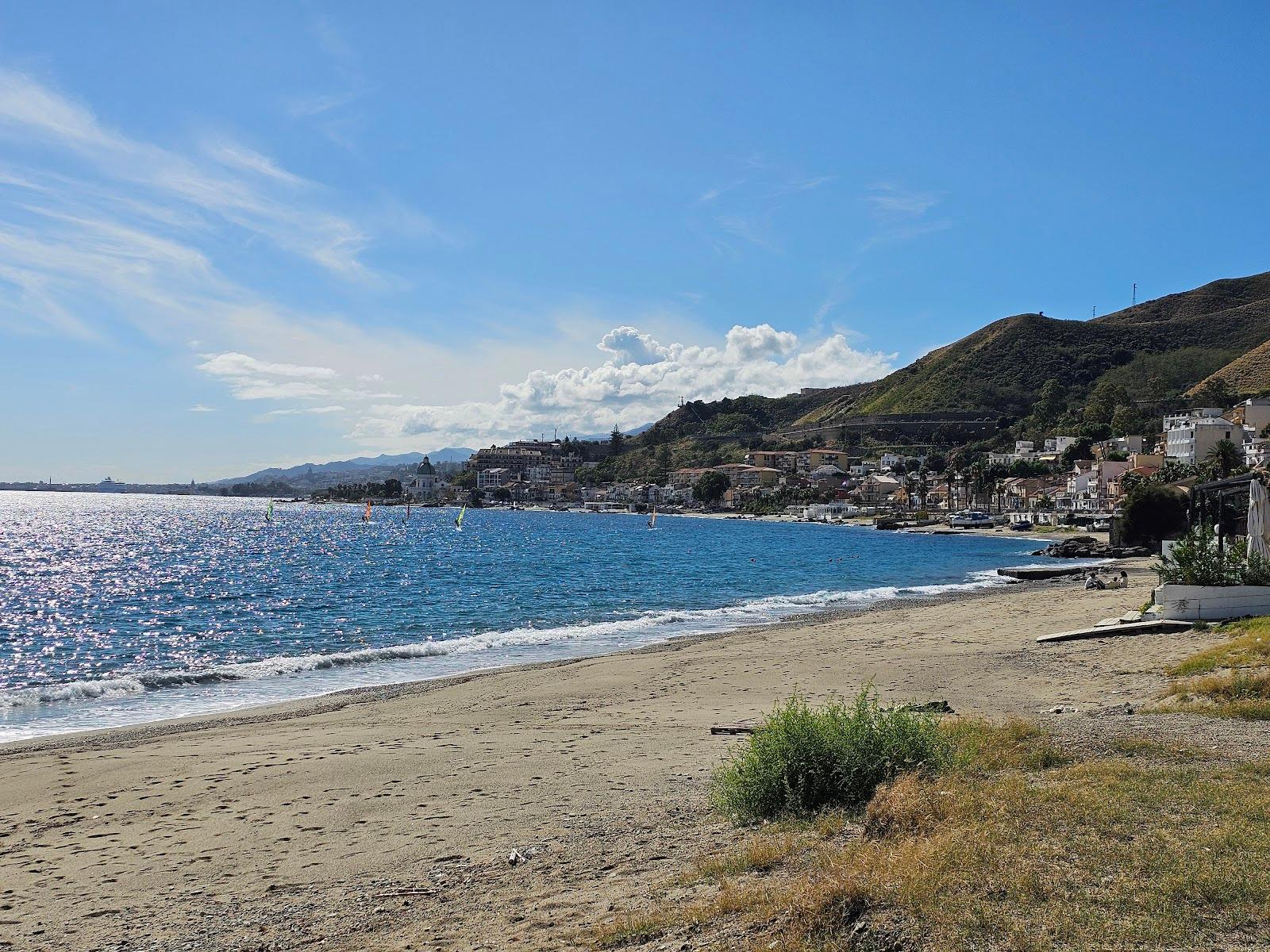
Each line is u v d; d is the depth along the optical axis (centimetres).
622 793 1274
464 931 763
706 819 1072
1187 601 2702
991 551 9844
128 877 1016
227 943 804
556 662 2836
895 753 1032
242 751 1653
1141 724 1295
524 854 1001
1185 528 7894
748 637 3350
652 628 3812
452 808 1241
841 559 8488
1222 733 1202
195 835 1166
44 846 1139
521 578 6488
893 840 810
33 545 11031
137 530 15150
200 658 3291
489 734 1777
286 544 11225
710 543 11388
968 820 802
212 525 17138
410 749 1642
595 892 830
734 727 1711
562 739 1700
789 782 1023
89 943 826
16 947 823
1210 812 798
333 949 763
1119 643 2530
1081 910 598
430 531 15138
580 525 17838
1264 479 2845
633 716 1939
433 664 2948
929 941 578
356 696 2327
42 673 3016
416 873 970
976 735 1233
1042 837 744
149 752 1662
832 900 653
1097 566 6400
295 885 961
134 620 4344
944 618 3725
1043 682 2070
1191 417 14262
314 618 4375
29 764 1577
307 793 1358
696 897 759
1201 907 597
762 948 607
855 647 2936
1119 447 16225
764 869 809
